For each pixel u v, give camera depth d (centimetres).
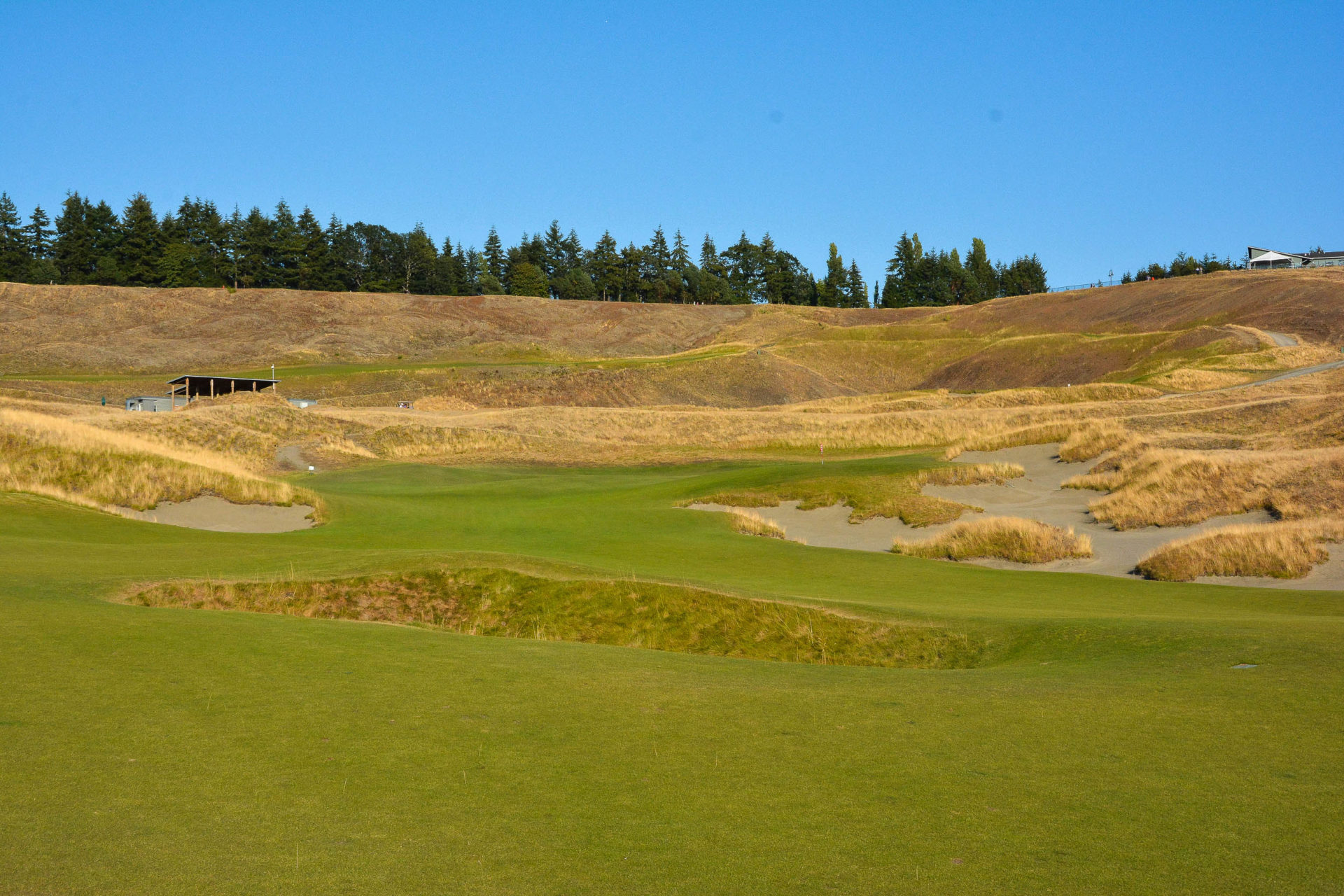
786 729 759
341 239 17188
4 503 2423
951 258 19738
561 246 19538
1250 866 496
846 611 1533
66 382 8494
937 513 3180
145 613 1116
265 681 844
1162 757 688
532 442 5688
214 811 545
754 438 5894
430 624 1540
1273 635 1130
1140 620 1345
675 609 1557
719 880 474
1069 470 3972
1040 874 485
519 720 763
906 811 577
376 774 621
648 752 688
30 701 736
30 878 446
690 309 16588
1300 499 2856
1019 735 746
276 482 3164
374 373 9519
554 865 488
